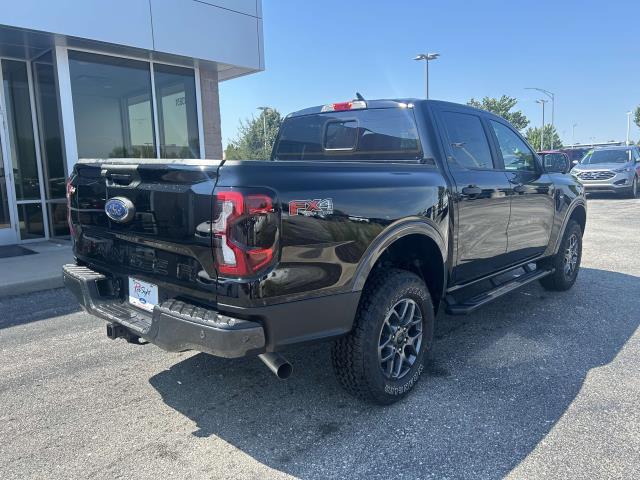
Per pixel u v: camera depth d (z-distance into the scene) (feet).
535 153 17.56
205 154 36.29
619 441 9.57
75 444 9.73
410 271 12.24
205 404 11.22
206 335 8.45
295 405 11.12
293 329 9.04
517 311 17.43
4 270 22.53
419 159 13.08
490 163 15.10
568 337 14.96
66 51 28.91
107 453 9.43
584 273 22.84
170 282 9.61
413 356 11.54
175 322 8.91
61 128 29.27
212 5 32.73
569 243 19.51
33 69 31.27
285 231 8.68
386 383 10.77
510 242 15.61
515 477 8.57
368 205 10.13
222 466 9.01
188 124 35.47
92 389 11.97
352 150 14.57
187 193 8.86
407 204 11.07
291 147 16.22
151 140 33.65
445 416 10.57
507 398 11.29
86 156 31.01
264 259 8.44
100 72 30.81
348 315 9.81
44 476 8.76
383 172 10.95
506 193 15.01
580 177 59.26
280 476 8.71
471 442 9.62
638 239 31.50
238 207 8.25
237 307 8.50
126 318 10.38
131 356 13.91
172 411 10.94
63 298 19.71
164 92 33.96
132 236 10.27
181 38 31.42
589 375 12.39
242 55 34.71
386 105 13.80
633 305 18.02
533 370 12.71
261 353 8.82
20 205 31.14
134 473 8.82
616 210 47.34
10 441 9.84
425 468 8.87
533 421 10.32
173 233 9.21
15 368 13.17
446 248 12.49
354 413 10.77
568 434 9.82
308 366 13.10
